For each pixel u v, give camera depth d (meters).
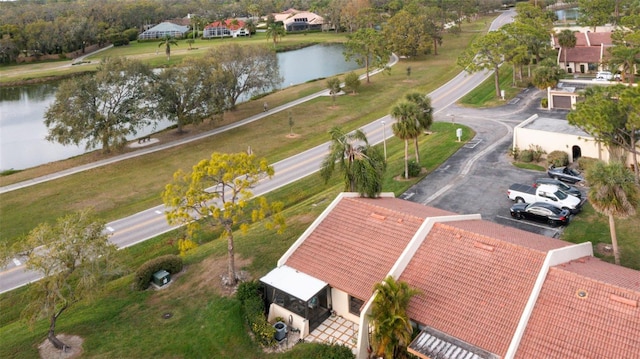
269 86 105.38
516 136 59.75
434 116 83.12
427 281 29.41
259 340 30.42
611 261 36.09
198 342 31.08
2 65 173.25
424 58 138.88
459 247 30.97
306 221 46.12
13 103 125.25
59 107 75.38
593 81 80.62
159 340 31.64
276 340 30.47
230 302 34.12
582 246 31.52
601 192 32.97
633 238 38.88
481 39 91.38
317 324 31.61
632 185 32.84
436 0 172.00
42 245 31.02
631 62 80.19
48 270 30.08
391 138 75.69
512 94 91.00
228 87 90.94
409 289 27.98
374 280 30.77
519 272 28.11
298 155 72.94
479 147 63.78
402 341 26.58
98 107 79.25
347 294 31.47
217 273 38.59
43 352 31.39
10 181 70.25
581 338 23.91
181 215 34.59
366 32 115.62
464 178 54.00
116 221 55.72
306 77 135.12
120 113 79.75
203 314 33.59
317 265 33.22
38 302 30.17
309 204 52.50
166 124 98.75
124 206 59.88
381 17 188.38
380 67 115.75
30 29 174.88
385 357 27.36
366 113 93.50
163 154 78.12
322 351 28.53
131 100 80.69
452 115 77.00
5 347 32.44
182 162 73.94
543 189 44.91
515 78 98.06
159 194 62.69
